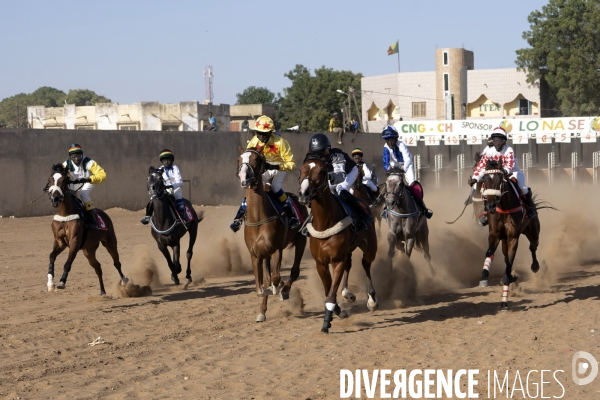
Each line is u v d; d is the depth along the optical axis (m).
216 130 36.72
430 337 9.10
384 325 9.88
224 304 11.76
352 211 9.77
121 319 10.56
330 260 9.26
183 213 13.33
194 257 17.11
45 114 57.16
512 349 8.45
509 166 11.46
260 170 9.74
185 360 8.19
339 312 10.02
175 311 11.17
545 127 42.12
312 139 8.95
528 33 60.00
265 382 7.26
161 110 54.12
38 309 11.55
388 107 67.19
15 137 26.11
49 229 23.59
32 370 7.84
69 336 9.51
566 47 58.62
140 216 27.69
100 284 12.53
